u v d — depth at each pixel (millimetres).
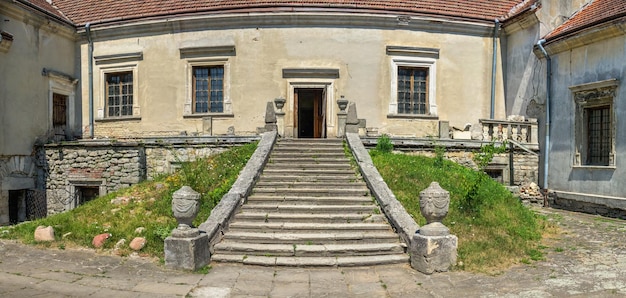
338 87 18734
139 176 16688
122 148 16891
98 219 10859
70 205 17469
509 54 19609
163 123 19359
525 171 17562
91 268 8203
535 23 17812
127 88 20188
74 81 20203
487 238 9836
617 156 14289
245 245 9016
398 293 7121
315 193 11727
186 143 16578
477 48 19641
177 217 8320
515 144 17031
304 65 18656
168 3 19922
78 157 17406
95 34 19984
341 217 10305
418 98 19500
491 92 19719
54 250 9273
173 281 7562
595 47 15125
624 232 11719
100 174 17094
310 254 8812
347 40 18734
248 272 8102
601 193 14789
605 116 15148
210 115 18906
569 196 15938
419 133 19109
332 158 14102
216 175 13102
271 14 18359
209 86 19375
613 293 7078
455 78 19438
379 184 11711
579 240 10758
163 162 16844
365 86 18781
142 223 10312
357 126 15930
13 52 17094
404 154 15625
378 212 10742
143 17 19188
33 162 17938
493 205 11781
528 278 7855
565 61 16391
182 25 19031
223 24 18797
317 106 19484
